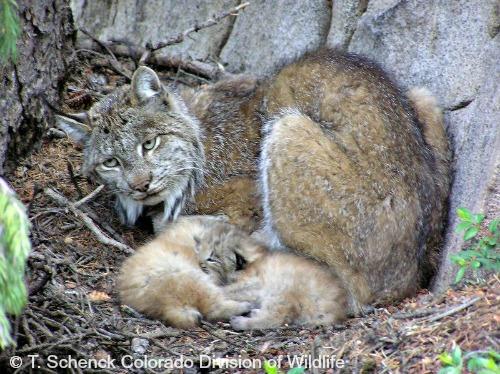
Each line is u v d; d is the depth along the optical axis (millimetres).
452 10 11273
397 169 10008
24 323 8234
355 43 12562
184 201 11297
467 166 10195
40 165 11727
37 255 9703
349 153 10172
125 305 9539
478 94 10562
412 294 9992
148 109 11039
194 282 9477
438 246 10266
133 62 14109
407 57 11812
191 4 14625
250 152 11242
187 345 8906
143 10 15055
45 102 11273
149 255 9719
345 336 8641
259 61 13766
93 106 11320
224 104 11570
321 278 9469
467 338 7715
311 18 13227
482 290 8539
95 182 11336
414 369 7652
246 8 14094
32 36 11578
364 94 10492
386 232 9852
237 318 9344
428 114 10891
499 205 9164
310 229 10117
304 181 10125
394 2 12102
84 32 13531
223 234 10180
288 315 9328
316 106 10758
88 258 10453
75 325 8672
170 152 11062
